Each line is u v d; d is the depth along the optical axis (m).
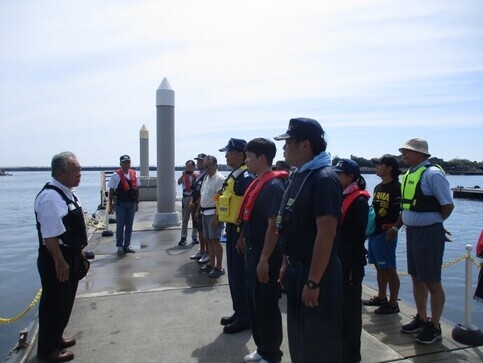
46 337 3.88
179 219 12.55
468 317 4.26
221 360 3.88
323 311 2.73
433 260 4.13
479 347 4.10
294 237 2.81
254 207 3.76
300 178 2.87
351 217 3.66
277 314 3.68
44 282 3.86
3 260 13.28
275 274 3.64
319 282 2.69
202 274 6.92
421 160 4.30
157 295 5.82
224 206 4.65
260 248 3.75
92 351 4.11
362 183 3.84
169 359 3.92
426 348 4.07
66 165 3.85
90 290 6.07
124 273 7.00
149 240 9.91
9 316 7.56
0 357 5.75
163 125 11.70
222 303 5.48
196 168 9.52
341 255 3.64
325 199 2.65
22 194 57.50
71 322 4.85
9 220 26.09
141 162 21.52
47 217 3.69
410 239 4.30
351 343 3.67
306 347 2.76
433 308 4.21
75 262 3.98
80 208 4.04
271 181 3.73
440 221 4.14
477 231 20.69
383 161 4.97
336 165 3.82
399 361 3.81
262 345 3.69
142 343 4.27
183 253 8.54
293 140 2.85
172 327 4.68
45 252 3.84
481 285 4.18
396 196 4.88
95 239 10.15
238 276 4.52
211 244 6.85
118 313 5.13
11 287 9.69
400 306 5.29
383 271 5.20
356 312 3.67
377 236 5.02
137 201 8.75
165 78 11.85
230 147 4.90
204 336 4.43
